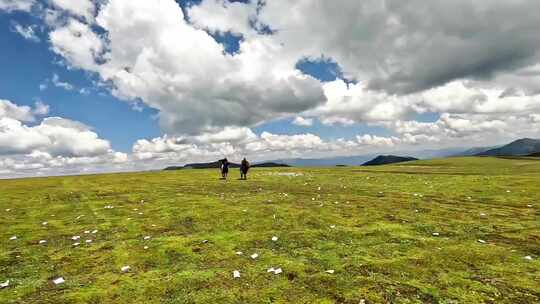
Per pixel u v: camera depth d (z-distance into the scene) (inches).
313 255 819.4
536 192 1749.5
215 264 774.5
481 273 687.7
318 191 1978.3
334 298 585.0
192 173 4030.5
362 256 803.4
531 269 707.4
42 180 3597.4
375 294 596.1
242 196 1790.1
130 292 633.0
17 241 1034.7
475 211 1331.2
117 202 1729.8
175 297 606.9
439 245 885.2
